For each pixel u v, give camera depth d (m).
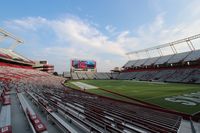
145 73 68.62
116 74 89.19
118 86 38.81
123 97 22.31
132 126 7.10
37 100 10.05
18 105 9.67
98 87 37.53
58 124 6.10
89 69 91.44
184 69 54.09
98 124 6.58
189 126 9.31
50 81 43.09
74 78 80.88
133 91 27.95
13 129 5.70
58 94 17.28
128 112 10.74
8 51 64.38
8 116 6.43
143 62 78.31
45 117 7.51
